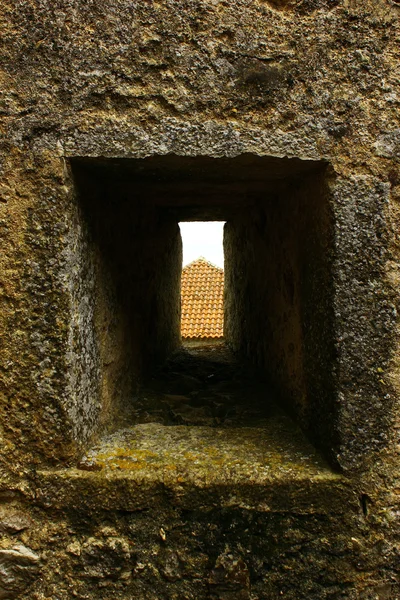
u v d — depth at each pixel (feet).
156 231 9.58
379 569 4.92
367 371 4.90
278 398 7.36
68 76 4.83
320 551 4.92
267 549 4.91
